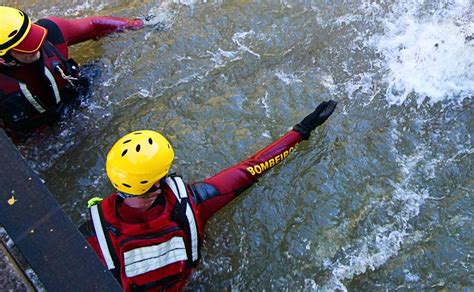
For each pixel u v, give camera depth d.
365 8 4.21
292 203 3.19
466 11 4.07
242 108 3.68
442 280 2.86
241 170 2.82
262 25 4.19
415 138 3.44
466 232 3.01
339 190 3.22
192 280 2.96
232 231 3.12
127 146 2.34
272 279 2.95
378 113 3.59
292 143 3.06
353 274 2.93
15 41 3.01
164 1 4.45
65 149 3.57
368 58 3.91
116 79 3.92
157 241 2.35
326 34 4.09
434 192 3.20
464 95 3.64
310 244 3.04
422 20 4.06
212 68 3.96
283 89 3.77
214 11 4.31
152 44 4.10
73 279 1.80
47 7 4.53
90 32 3.84
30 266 1.84
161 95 3.83
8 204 1.95
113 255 2.33
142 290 2.43
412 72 3.77
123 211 2.36
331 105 3.25
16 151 2.06
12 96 3.25
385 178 3.27
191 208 2.44
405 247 2.99
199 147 3.50
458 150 3.37
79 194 3.36
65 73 3.44
